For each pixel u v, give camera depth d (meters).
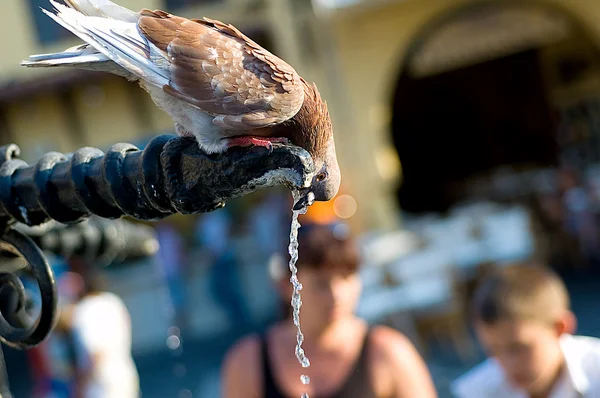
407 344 3.55
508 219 10.45
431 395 3.50
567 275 12.02
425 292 9.06
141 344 12.31
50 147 14.45
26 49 13.72
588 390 3.20
